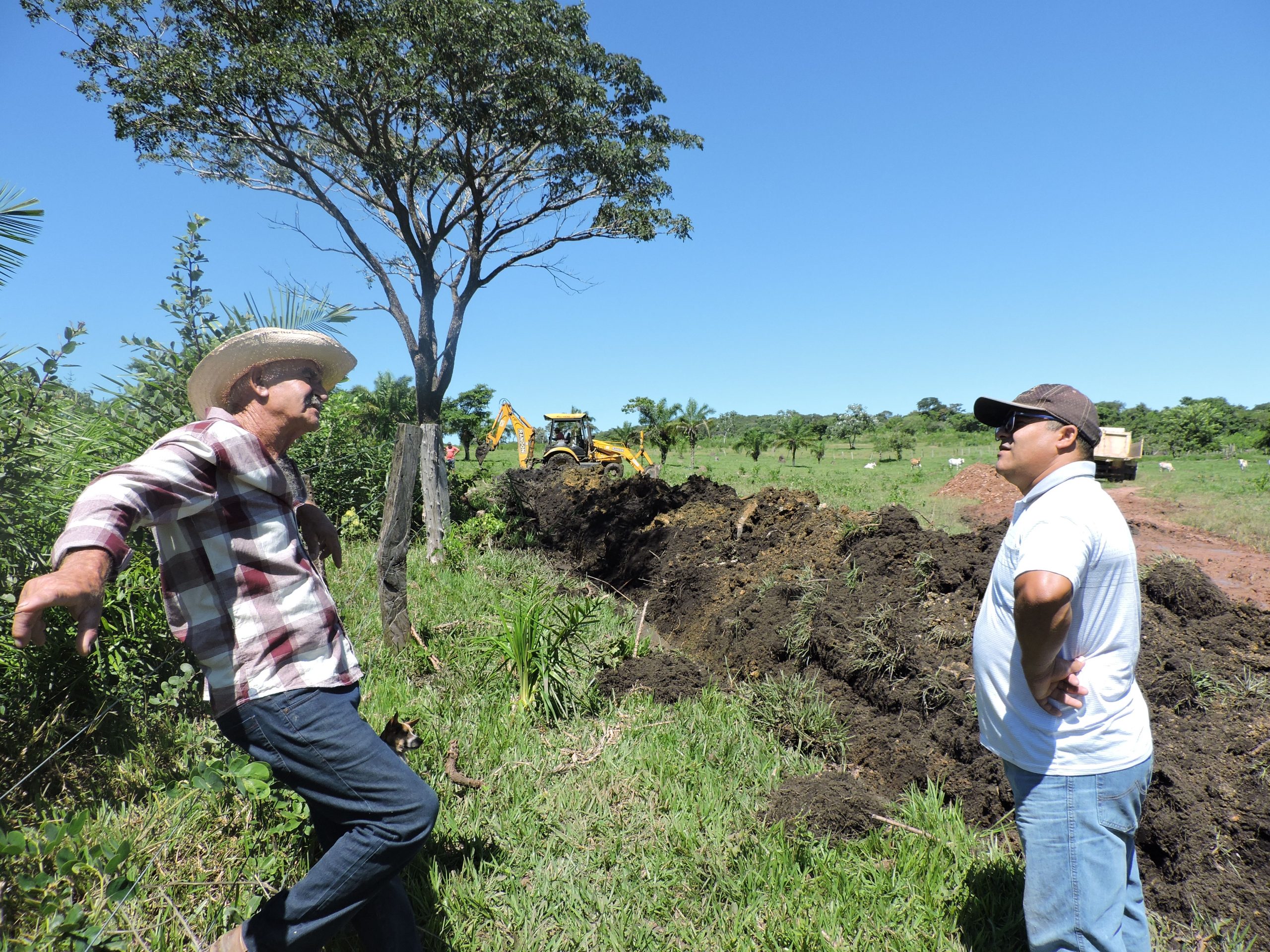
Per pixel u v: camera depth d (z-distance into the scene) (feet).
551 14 51.80
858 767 12.84
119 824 9.53
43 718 11.32
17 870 7.22
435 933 8.35
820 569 19.39
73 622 11.81
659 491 31.78
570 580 27.58
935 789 11.41
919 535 17.85
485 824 10.56
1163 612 13.85
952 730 12.12
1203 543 38.83
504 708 14.42
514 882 9.36
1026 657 6.73
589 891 9.27
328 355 8.08
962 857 9.82
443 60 47.98
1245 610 13.38
